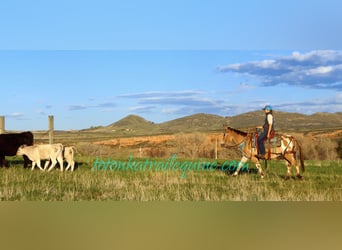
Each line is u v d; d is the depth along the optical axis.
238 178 15.70
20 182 14.02
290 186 13.91
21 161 21.62
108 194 12.24
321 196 11.64
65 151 17.50
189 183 14.46
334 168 20.11
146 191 12.56
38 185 13.48
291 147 15.55
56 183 14.02
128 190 12.84
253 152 15.92
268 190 12.90
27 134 18.38
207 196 11.85
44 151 17.17
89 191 12.70
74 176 15.55
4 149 17.59
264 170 18.61
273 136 15.72
